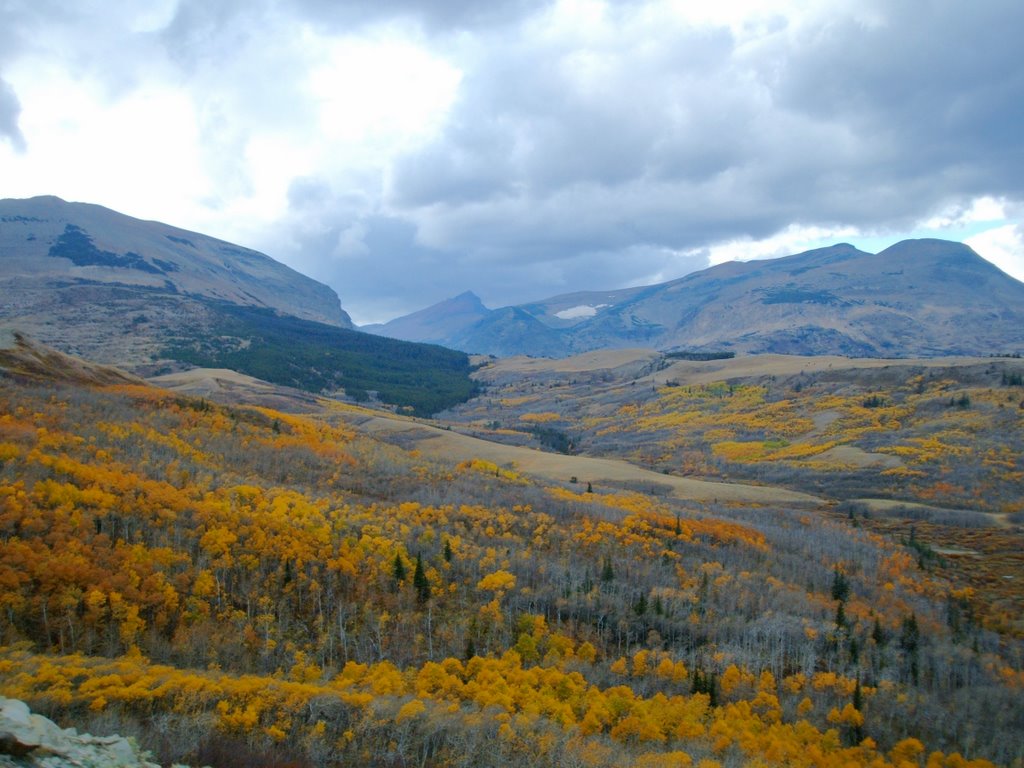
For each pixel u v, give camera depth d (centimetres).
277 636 6969
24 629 5853
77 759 2548
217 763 3959
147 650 6147
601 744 5672
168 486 8825
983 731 7200
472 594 8538
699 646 8444
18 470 7944
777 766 5856
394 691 5919
